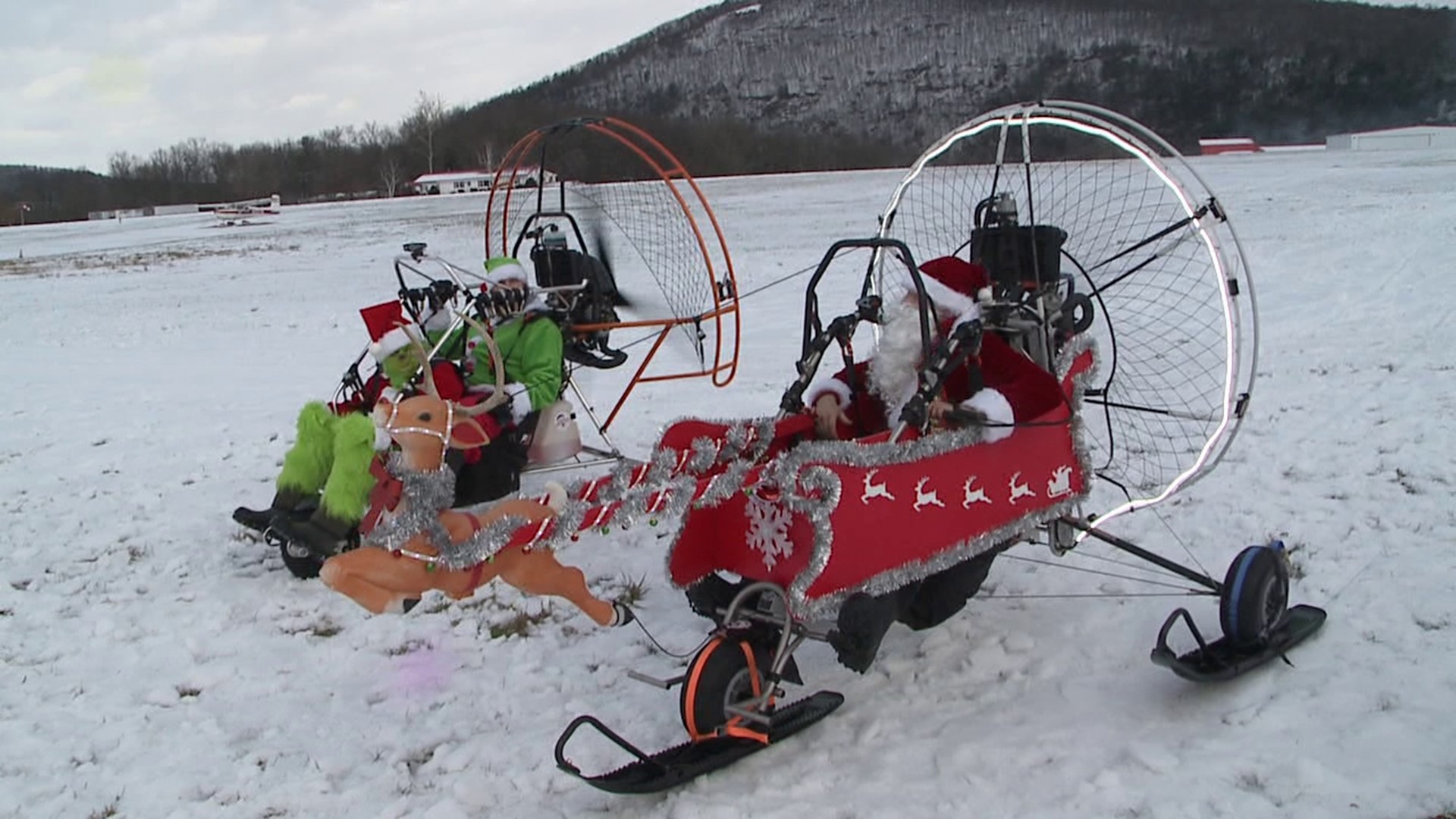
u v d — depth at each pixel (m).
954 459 4.72
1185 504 7.25
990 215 5.62
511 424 7.08
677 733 4.87
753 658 4.46
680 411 10.86
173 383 13.95
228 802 4.55
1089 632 5.60
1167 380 10.40
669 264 11.65
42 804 4.56
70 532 7.95
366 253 31.62
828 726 4.85
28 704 5.42
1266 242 20.78
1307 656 5.16
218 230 44.91
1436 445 7.95
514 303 7.20
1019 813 4.15
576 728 4.27
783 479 4.26
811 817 4.21
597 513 4.10
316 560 6.70
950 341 4.83
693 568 4.59
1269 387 10.09
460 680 5.52
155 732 5.13
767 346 14.40
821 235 28.41
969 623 5.73
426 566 3.86
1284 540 6.48
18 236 50.53
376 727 5.11
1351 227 22.50
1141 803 4.15
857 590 4.46
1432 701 4.66
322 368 14.83
